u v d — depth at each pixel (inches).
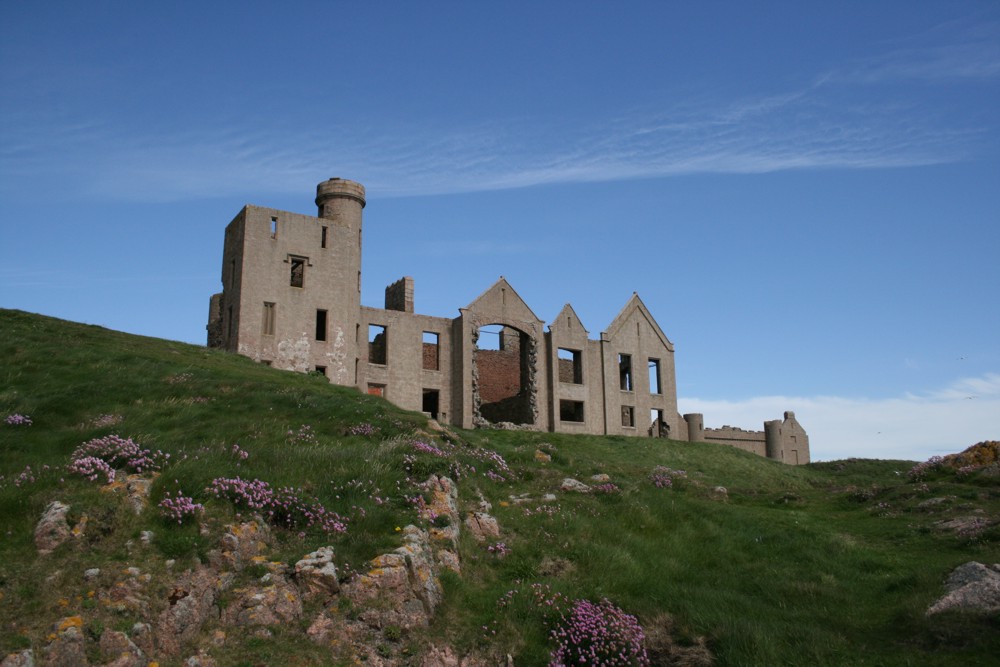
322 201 2226.9
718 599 739.4
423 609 631.2
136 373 1217.4
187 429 954.1
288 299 2027.6
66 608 516.4
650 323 2797.7
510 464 1091.3
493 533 823.7
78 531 586.6
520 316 2463.1
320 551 634.8
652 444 2186.3
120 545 589.6
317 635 570.9
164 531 614.5
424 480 836.0
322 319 2159.2
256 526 651.5
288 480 747.4
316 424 1066.1
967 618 634.8
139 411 1010.1
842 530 939.3
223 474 706.8
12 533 589.6
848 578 791.1
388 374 2242.9
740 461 2219.5
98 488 655.8
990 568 701.3
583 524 880.9
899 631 655.8
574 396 2527.1
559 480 1031.6
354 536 674.8
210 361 1585.9
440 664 589.0
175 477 677.3
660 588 763.4
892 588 743.1
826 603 736.3
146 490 660.1
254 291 1982.0
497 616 657.6
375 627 593.6
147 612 535.2
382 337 2311.8
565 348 2551.7
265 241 2027.6
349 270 2148.1
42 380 1119.6
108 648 496.4
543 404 2456.9
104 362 1249.4
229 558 605.9
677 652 646.5
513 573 756.6
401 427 1076.5
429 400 2491.4
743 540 914.1
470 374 2298.2
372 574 623.8
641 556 842.2
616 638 643.5
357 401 1249.4
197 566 585.6
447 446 1067.3
